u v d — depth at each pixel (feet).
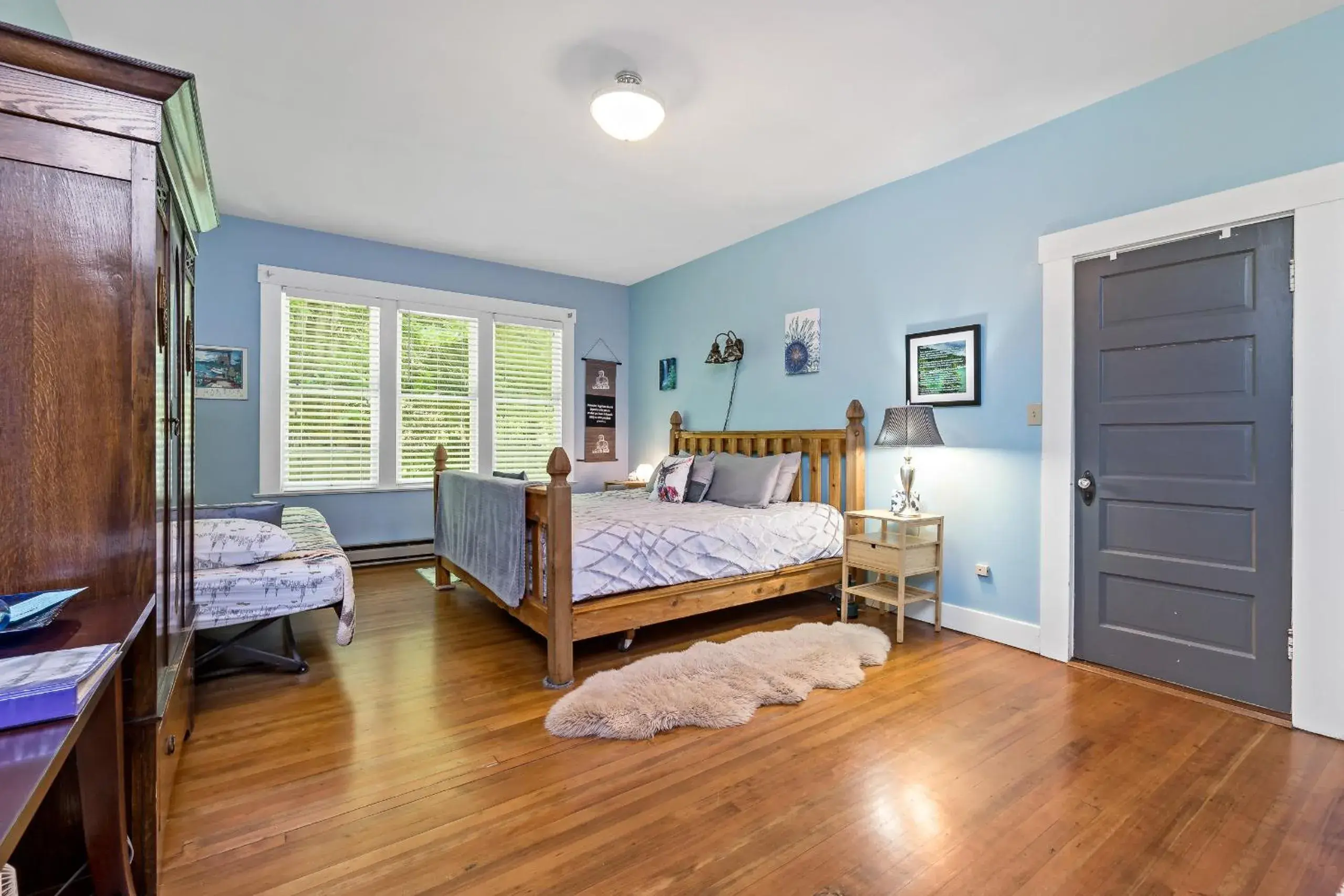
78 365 3.94
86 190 3.93
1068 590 9.09
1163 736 6.79
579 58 7.64
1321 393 6.91
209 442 13.43
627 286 19.61
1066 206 9.11
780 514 11.21
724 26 7.06
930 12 6.82
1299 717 7.00
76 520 3.95
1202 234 7.87
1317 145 6.93
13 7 5.64
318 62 7.75
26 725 2.51
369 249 15.14
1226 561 7.74
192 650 6.81
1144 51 7.57
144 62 3.97
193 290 6.54
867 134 9.66
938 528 10.34
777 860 4.78
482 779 5.93
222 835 5.04
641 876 4.60
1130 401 8.57
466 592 13.06
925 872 4.66
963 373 10.41
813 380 13.26
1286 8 6.79
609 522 9.77
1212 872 4.66
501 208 12.92
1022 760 6.29
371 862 4.73
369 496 15.33
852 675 8.30
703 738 6.77
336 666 8.86
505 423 17.28
